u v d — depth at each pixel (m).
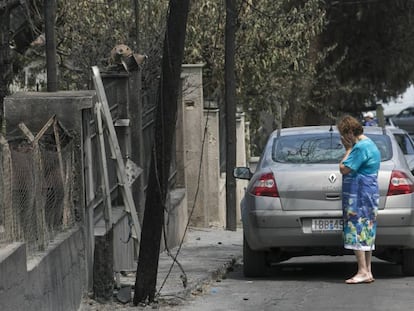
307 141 21.11
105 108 17.61
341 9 66.81
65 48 34.56
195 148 33.88
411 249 20.23
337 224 19.59
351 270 22.72
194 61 40.62
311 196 19.61
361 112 74.19
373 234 19.30
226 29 34.34
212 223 36.81
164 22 32.81
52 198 15.34
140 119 23.41
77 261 16.52
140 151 23.39
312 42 54.31
